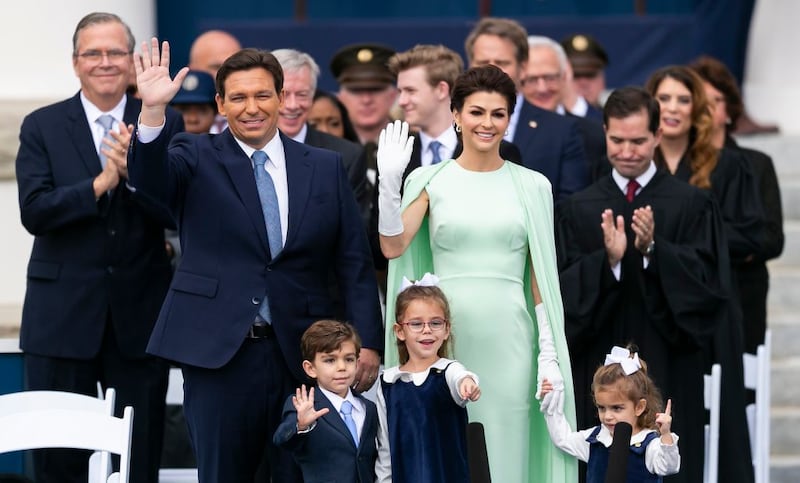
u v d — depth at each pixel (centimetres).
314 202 2348
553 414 2352
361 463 2289
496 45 2994
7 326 2973
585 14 4584
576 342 2634
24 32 3406
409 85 2764
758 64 4559
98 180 2550
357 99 3453
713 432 2745
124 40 2645
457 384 2277
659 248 2630
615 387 2308
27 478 2597
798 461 3481
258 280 2312
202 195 2320
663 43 4569
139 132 2212
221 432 2305
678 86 2962
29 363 2627
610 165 2908
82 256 2605
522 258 2405
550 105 3297
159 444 2672
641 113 2688
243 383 2306
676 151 3005
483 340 2362
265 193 2334
